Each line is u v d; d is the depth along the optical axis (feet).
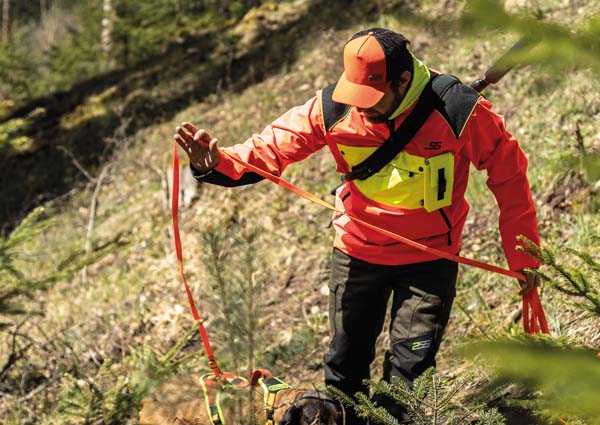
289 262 17.87
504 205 9.11
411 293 9.34
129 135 29.66
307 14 32.60
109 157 28.76
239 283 7.40
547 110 17.72
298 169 21.71
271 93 27.66
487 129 8.58
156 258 20.63
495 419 7.98
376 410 8.19
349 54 8.22
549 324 12.19
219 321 7.66
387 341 14.15
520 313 13.14
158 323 17.63
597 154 4.81
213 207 21.47
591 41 3.49
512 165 8.82
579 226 14.07
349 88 8.21
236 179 9.20
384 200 8.94
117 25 37.22
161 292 18.84
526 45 3.57
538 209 15.40
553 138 16.88
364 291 9.57
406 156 8.59
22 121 15.15
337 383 9.94
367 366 10.11
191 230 21.02
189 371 14.84
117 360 16.92
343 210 9.50
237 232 7.47
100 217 24.89
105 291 19.79
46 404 15.07
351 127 8.63
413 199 8.79
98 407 9.25
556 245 14.15
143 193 24.94
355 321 9.73
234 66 31.50
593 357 3.65
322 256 17.79
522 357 3.60
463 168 8.97
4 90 37.22
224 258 7.27
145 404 9.77
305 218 19.52
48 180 29.58
